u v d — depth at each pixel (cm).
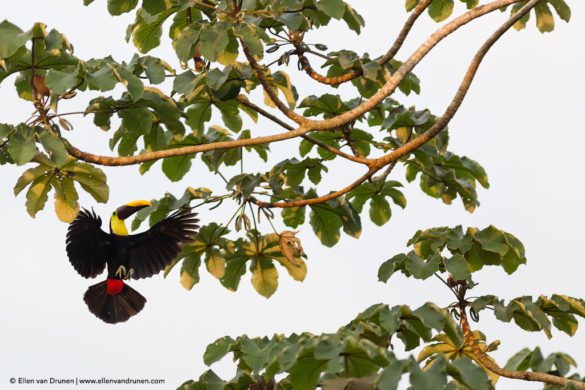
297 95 1308
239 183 1223
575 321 1104
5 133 981
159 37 1302
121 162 1033
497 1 1172
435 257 1088
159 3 1212
